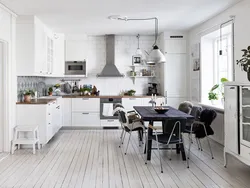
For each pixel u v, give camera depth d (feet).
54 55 22.44
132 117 17.24
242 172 11.80
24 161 13.47
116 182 10.59
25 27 16.31
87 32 22.74
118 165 12.81
